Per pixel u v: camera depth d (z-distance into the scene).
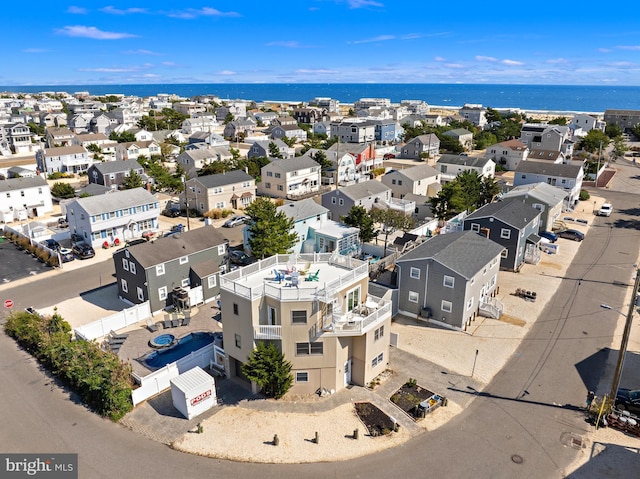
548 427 27.47
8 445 26.02
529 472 24.12
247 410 28.84
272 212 49.41
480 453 25.42
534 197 60.38
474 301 39.62
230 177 77.62
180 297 42.41
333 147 105.50
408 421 27.92
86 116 180.62
